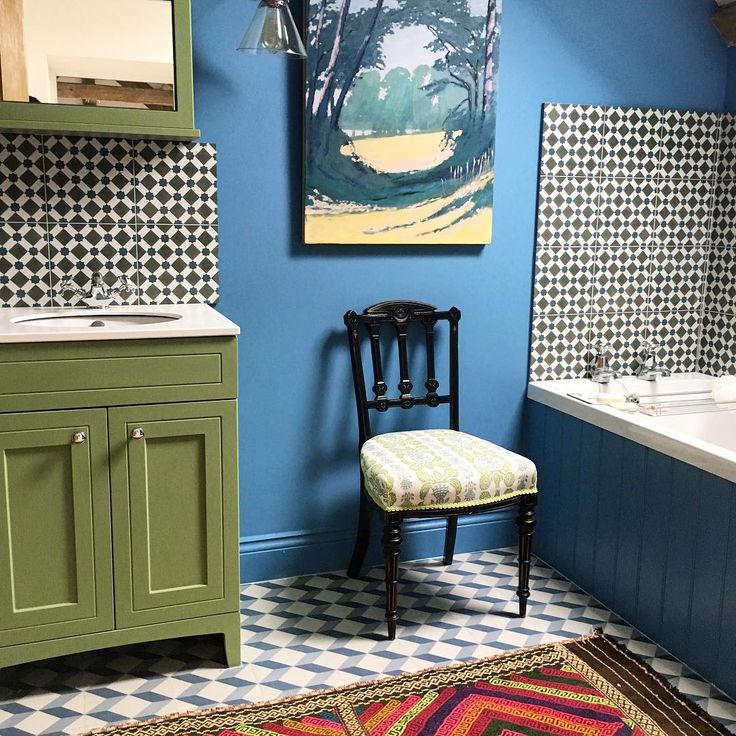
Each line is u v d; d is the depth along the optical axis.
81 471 1.94
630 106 2.88
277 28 2.19
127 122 2.17
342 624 2.38
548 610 2.49
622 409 2.60
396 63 2.53
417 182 2.62
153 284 2.45
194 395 2.00
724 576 2.02
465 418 2.88
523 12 2.70
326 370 2.67
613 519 2.47
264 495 2.67
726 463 1.99
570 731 1.87
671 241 3.00
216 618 2.11
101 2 2.13
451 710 1.95
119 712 1.94
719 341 3.02
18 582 1.94
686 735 1.86
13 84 2.09
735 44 2.90
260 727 1.88
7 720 1.91
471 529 2.92
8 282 2.33
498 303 2.84
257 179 2.50
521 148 2.77
